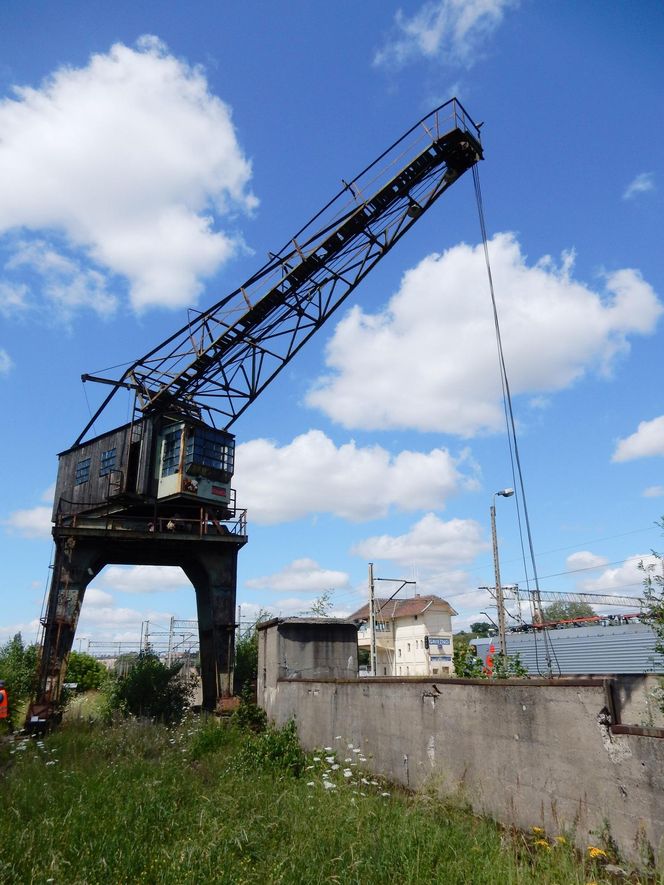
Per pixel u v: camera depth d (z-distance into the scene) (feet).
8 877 17.62
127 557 77.05
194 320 73.82
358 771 33.06
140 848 20.03
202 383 74.90
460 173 71.82
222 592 69.92
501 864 18.19
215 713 62.28
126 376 76.18
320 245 70.13
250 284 72.28
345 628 51.13
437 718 28.91
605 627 85.25
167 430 74.13
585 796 20.71
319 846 20.08
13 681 79.77
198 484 71.26
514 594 112.78
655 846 18.15
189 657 139.85
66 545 66.74
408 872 17.85
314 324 74.43
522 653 100.37
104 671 160.45
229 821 22.65
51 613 64.49
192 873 17.69
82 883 17.13
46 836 21.09
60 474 82.79
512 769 23.99
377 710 34.19
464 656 46.83
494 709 25.34
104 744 42.75
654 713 24.14
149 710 72.38
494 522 105.19
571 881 16.74
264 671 53.16
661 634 26.21
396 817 23.12
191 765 37.96
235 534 71.72
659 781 18.34
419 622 187.93
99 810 24.47
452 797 26.00
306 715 42.83
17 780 30.32
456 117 68.69
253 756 36.32
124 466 73.31
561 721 22.04
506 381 50.16
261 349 75.31
